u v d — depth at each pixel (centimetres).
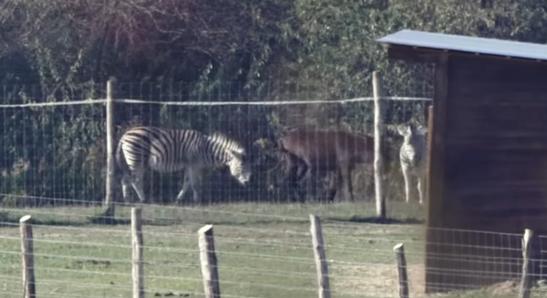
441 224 3684
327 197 5919
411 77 6328
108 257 4206
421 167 5669
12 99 6066
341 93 6338
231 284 3694
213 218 5262
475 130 3684
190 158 5866
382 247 4428
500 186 3697
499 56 3634
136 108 6197
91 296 3612
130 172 5769
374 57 6381
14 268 4012
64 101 6194
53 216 5153
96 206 5597
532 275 3338
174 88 6341
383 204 5309
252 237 4647
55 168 5931
